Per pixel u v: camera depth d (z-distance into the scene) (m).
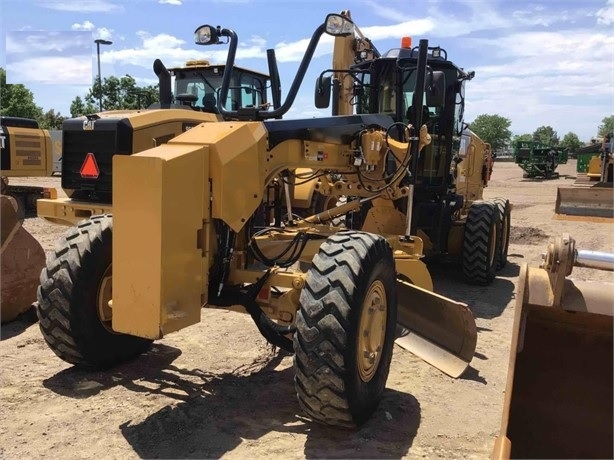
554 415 2.76
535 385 2.81
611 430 2.69
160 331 2.96
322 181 5.51
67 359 3.88
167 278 2.99
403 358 4.58
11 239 5.11
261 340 4.84
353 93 7.12
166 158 2.95
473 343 4.20
